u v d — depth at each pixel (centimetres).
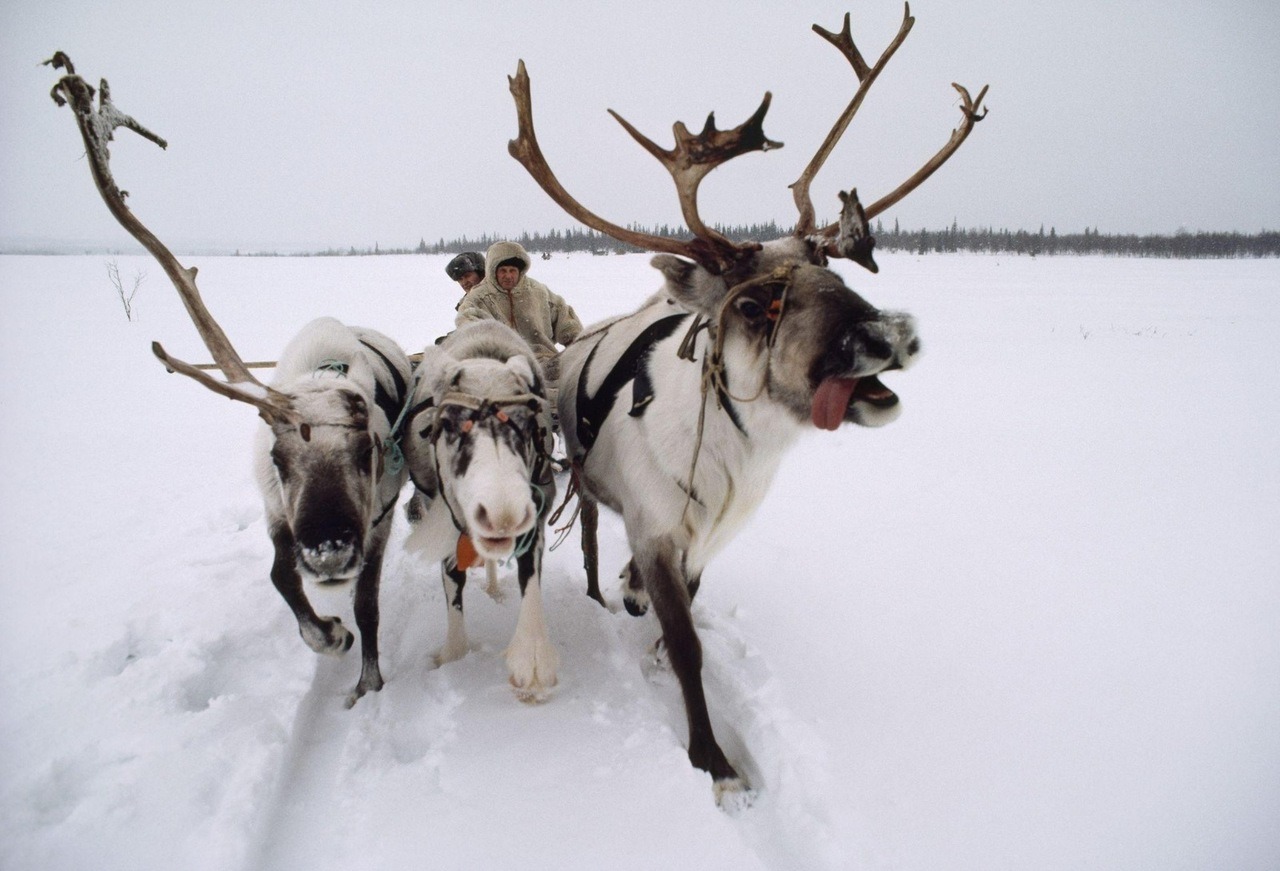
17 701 316
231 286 2775
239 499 593
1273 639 369
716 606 426
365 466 299
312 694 339
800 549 498
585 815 267
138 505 576
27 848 241
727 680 351
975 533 511
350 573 272
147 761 279
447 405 287
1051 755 296
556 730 314
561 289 2403
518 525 260
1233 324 1703
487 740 307
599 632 399
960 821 265
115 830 249
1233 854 247
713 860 248
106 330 1515
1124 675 345
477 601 438
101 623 382
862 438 762
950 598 423
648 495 322
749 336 281
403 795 277
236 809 257
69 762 278
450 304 2094
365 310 1923
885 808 270
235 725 303
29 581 437
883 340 242
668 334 335
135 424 836
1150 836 257
